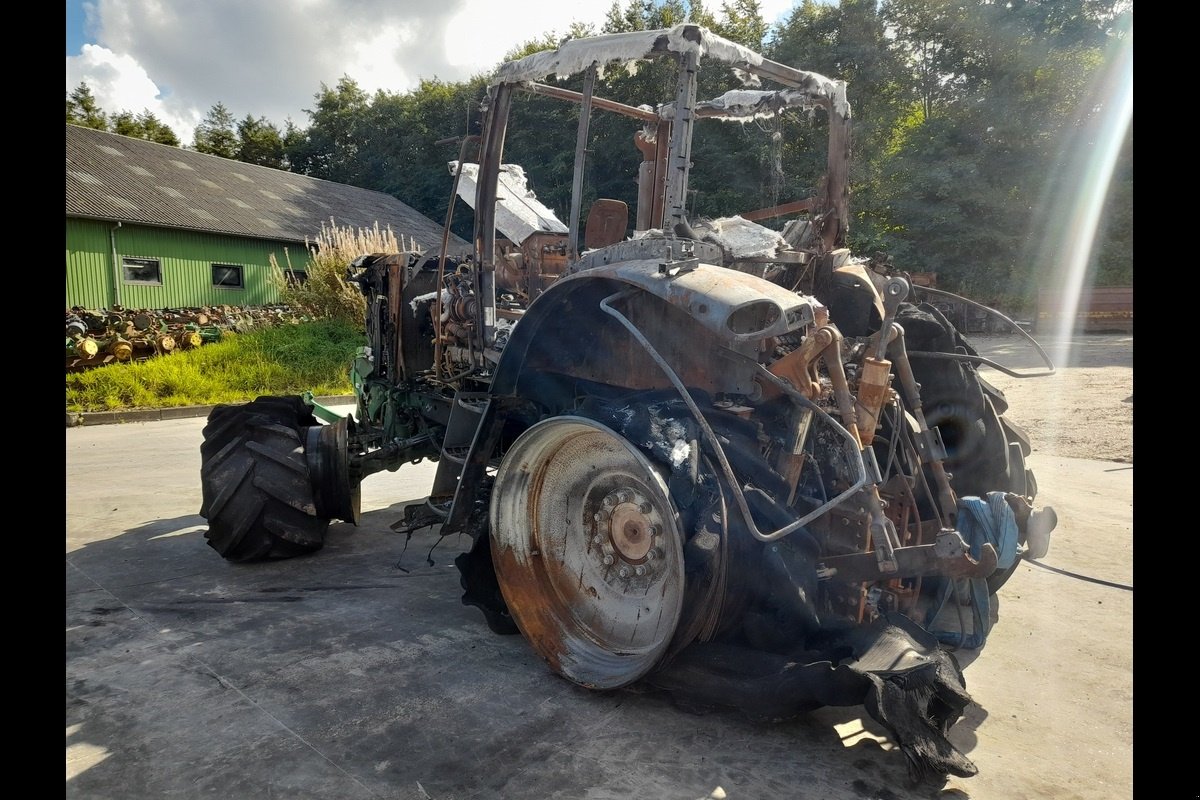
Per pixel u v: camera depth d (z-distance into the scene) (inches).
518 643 125.9
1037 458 259.9
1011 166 774.5
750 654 98.9
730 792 85.5
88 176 707.4
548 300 113.0
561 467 120.0
